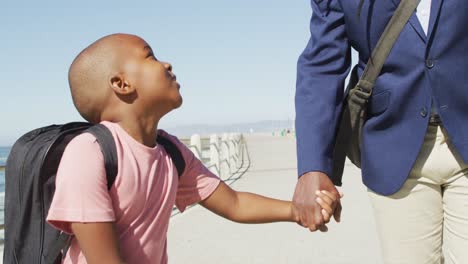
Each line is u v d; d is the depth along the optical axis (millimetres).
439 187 2469
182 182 2316
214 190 2361
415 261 2512
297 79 2711
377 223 2613
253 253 6008
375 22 2441
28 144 1920
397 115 2414
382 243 2605
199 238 6906
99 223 1797
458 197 2391
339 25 2625
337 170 2646
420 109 2352
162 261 2090
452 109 2293
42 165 1859
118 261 1825
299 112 2604
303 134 2533
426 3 2352
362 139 2586
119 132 1947
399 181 2416
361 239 6520
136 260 1949
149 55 2086
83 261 1893
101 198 1816
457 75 2271
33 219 1878
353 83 2668
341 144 2627
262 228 7371
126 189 1886
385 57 2416
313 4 2740
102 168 1843
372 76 2467
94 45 2074
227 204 2389
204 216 8547
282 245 6332
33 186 1868
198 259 5828
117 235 1868
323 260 5617
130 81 2012
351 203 9383
